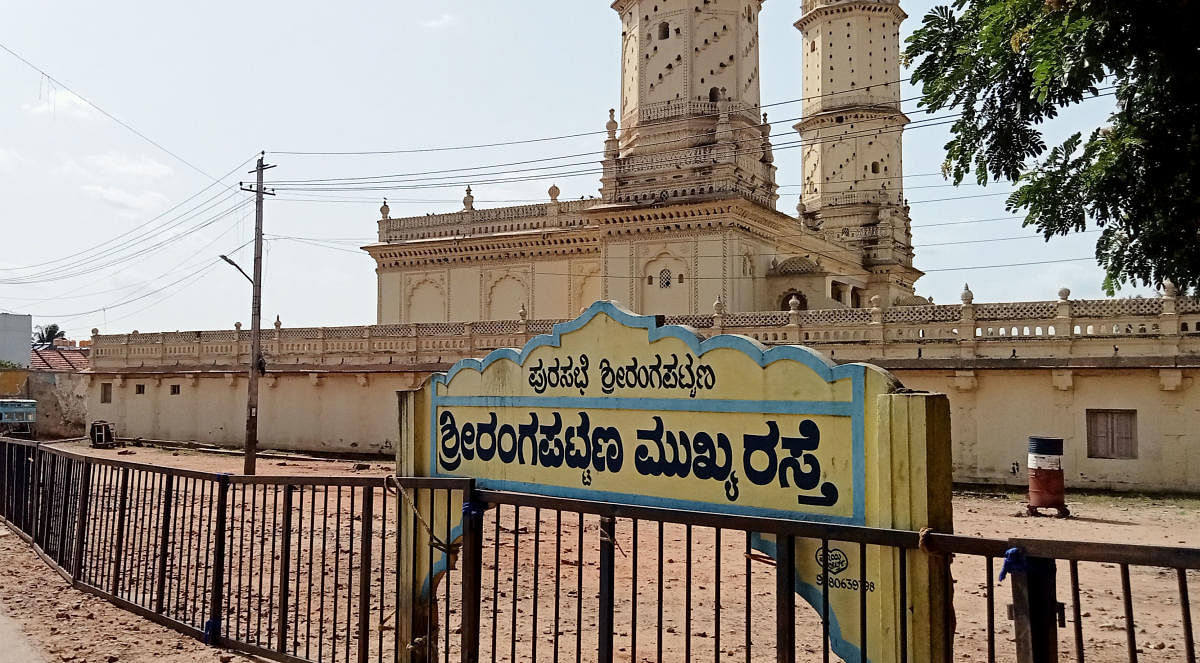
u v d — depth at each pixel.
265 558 11.80
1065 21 6.59
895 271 39.44
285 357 32.47
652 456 5.26
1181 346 18.64
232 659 7.10
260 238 24.20
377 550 12.21
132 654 7.27
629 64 34.19
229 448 32.66
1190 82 6.65
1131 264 8.08
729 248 29.27
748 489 4.77
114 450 32.09
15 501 14.05
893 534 3.99
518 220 36.72
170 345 35.84
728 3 32.53
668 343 5.22
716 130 30.33
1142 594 10.15
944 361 20.97
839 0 39.72
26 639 7.70
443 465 6.55
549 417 5.87
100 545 9.93
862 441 4.33
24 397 40.62
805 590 4.50
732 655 7.56
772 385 4.71
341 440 30.66
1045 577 3.60
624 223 31.16
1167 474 18.67
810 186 40.91
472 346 28.89
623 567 11.31
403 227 40.03
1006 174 8.09
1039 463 16.39
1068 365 19.56
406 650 6.30
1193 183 7.16
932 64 8.30
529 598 9.63
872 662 4.18
